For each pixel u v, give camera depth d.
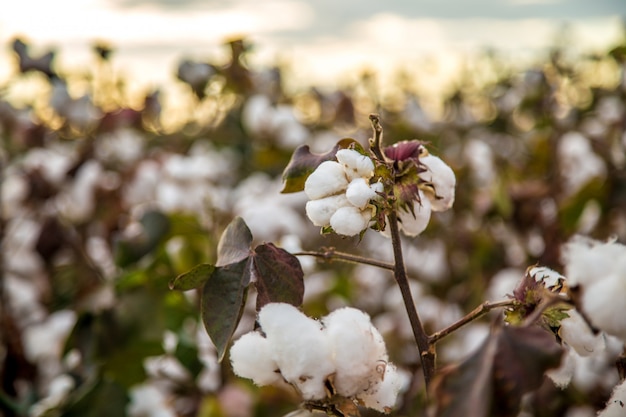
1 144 1.75
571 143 1.57
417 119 2.19
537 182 1.54
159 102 1.77
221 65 1.60
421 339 0.57
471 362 0.49
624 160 1.53
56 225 1.47
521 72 2.23
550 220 1.42
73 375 1.09
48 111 1.75
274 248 0.60
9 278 1.50
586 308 0.49
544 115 1.90
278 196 1.54
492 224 1.55
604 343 0.56
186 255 1.17
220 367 1.15
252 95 1.78
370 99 2.24
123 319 1.03
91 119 1.66
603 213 1.32
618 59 1.80
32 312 1.47
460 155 1.75
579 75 2.07
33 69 1.58
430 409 0.49
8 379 1.32
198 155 1.67
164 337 1.03
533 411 1.01
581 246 0.51
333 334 0.52
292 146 1.72
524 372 0.48
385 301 1.54
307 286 1.30
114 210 1.53
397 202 0.58
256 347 0.54
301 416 0.73
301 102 2.29
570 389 1.00
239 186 1.76
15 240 1.55
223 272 0.60
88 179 1.56
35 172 1.58
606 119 1.82
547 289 0.56
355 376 0.52
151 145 1.89
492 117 2.34
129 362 1.03
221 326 0.59
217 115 1.71
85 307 1.06
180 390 1.15
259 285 0.59
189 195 1.37
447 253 1.57
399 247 0.58
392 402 0.54
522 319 0.56
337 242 1.50
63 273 1.49
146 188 1.53
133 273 1.05
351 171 0.56
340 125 2.21
